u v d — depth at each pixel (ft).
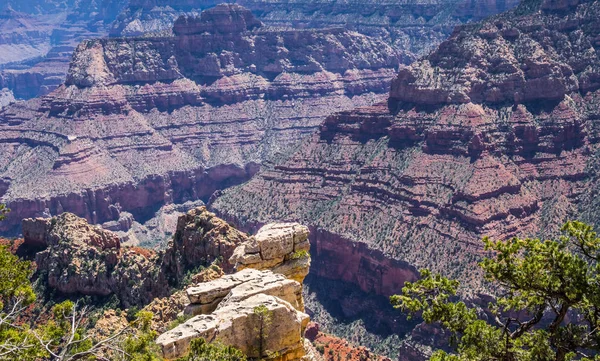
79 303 312.91
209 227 307.78
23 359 152.66
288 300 176.65
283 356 163.94
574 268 156.97
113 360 151.64
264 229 210.18
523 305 169.07
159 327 254.06
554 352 167.73
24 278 202.69
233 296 168.66
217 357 144.97
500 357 163.84
